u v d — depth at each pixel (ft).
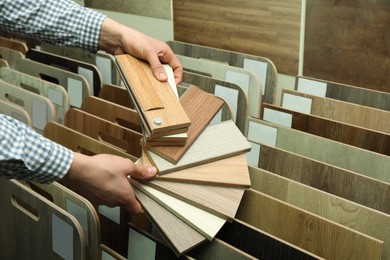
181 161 2.40
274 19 4.17
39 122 3.91
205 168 2.44
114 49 2.87
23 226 3.00
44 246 2.86
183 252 2.19
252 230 2.33
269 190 2.75
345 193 2.72
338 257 2.30
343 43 3.80
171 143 2.42
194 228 2.27
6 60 4.91
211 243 2.32
